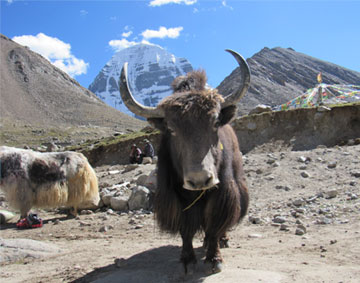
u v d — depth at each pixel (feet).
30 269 15.53
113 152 61.77
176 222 13.78
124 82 13.29
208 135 12.10
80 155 29.84
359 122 50.03
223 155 13.67
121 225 24.22
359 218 19.48
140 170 40.47
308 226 19.40
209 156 12.01
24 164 27.63
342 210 21.20
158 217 14.12
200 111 12.07
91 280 13.47
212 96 12.63
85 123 461.78
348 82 617.21
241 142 53.57
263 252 15.51
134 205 28.32
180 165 12.84
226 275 12.51
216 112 12.42
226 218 13.43
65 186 28.58
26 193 27.43
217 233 13.48
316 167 30.60
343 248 15.10
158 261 15.19
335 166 30.14
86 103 554.46
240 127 54.65
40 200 27.94
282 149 50.39
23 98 522.47
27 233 24.22
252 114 56.29
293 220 20.85
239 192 14.96
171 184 13.80
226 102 13.34
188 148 11.94
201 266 13.98
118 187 33.94
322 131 50.90
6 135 289.74
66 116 490.08
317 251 15.07
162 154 14.11
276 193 26.73
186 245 13.82
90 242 20.27
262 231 19.44
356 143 45.01
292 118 53.31
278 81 533.14
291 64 640.17
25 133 306.96
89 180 29.68
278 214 22.27
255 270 12.79
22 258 17.12
